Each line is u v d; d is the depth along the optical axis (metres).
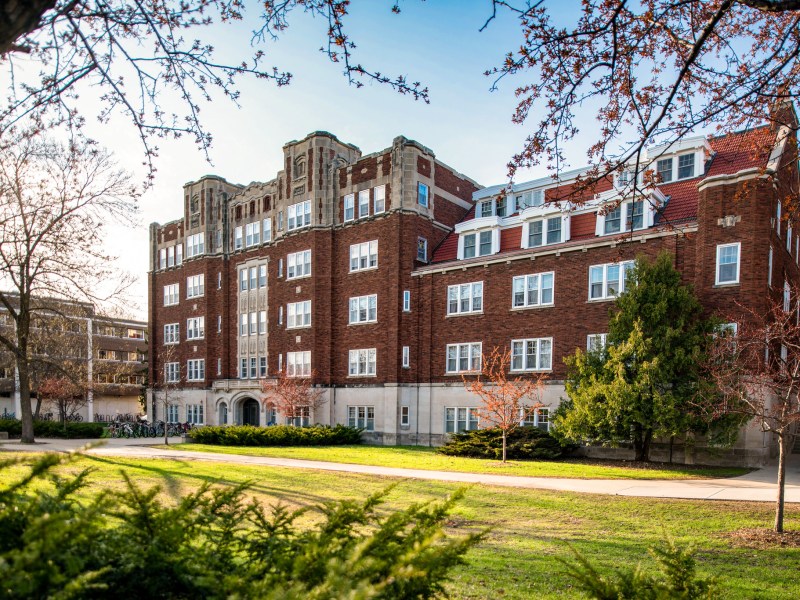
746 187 10.54
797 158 10.02
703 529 11.65
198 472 18.67
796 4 6.07
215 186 47.97
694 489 16.72
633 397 21.50
